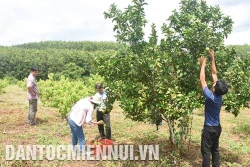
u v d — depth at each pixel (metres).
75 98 13.58
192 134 10.35
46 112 13.87
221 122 13.14
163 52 7.09
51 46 100.25
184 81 7.06
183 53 6.98
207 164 6.11
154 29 7.32
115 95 6.95
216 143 6.40
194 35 6.50
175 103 6.42
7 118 12.05
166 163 7.05
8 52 62.72
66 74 44.41
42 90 17.75
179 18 7.09
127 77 6.71
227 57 7.25
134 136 9.56
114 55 7.12
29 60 53.25
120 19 7.18
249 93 7.05
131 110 6.83
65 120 12.24
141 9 7.15
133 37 7.21
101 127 8.85
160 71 6.46
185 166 7.02
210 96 5.91
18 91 26.52
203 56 6.69
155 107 6.77
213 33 7.20
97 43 94.50
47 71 49.88
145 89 6.60
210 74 7.02
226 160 7.73
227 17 7.21
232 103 6.91
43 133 9.87
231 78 7.23
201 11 7.30
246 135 10.64
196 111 16.08
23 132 10.00
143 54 6.42
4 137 9.16
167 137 9.49
